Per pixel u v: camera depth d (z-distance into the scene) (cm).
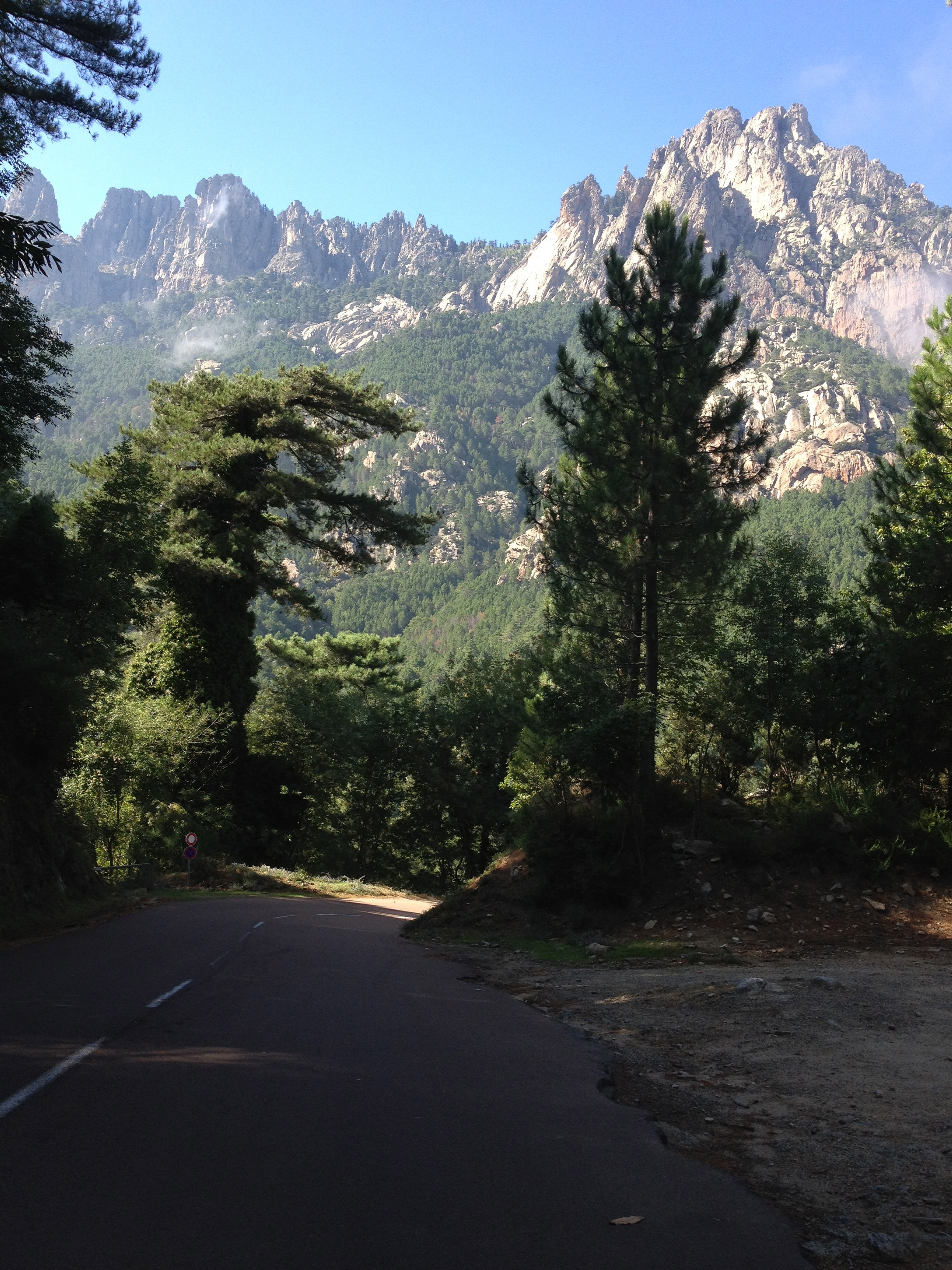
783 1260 389
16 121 1617
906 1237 423
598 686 1930
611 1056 775
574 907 1719
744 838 1720
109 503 2534
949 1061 750
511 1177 457
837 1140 566
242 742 4106
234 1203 402
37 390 1769
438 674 16800
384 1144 489
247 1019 788
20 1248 350
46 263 1548
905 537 2014
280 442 3916
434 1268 356
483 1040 788
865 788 1814
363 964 1252
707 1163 518
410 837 5309
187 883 3128
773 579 1991
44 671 1923
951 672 1753
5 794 1883
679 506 1984
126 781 3388
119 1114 510
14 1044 657
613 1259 374
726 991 1053
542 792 1916
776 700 1911
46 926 1669
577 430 2147
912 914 1512
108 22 1638
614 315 2188
